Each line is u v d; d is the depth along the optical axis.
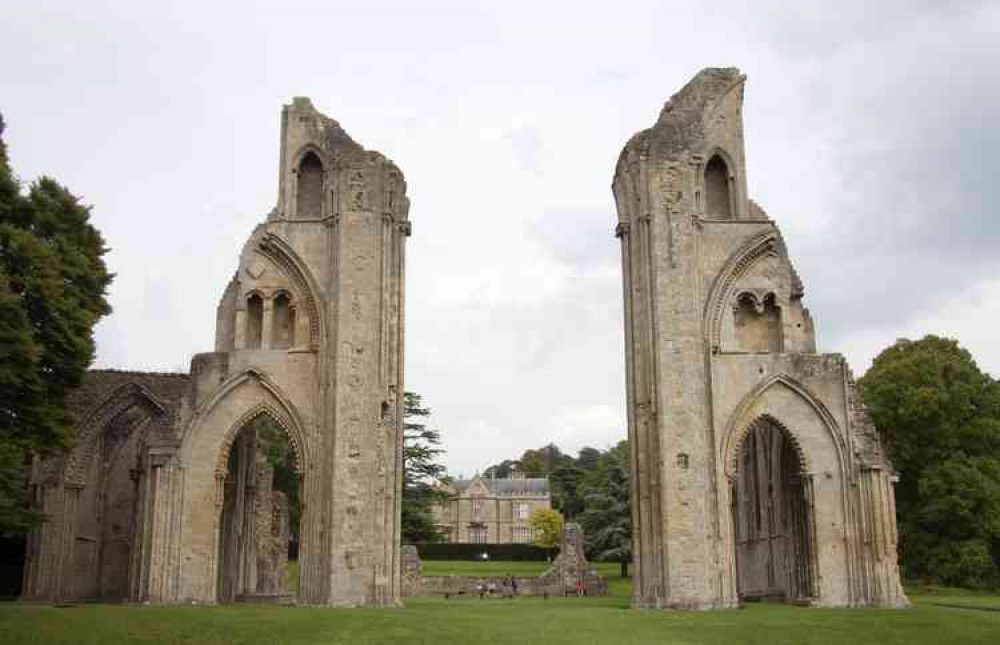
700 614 34.34
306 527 38.72
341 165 41.41
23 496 35.84
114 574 49.19
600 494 72.44
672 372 39.38
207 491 39.34
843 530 39.75
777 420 40.66
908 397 56.50
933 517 54.84
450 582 58.09
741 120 43.56
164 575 38.03
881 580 38.94
